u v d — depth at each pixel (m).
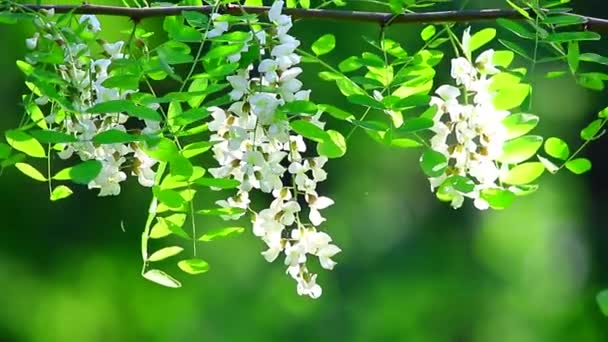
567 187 12.66
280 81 3.12
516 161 3.35
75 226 11.26
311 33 9.66
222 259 11.53
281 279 11.72
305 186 3.34
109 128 3.24
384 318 11.92
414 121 3.14
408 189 12.15
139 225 11.21
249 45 3.17
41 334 11.42
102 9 3.47
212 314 11.56
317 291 3.42
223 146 3.29
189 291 11.56
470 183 3.23
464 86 3.37
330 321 11.79
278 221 3.37
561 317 12.88
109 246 11.27
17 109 9.98
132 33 3.42
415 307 12.11
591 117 11.17
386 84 3.36
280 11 3.21
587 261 12.92
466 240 12.46
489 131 3.32
